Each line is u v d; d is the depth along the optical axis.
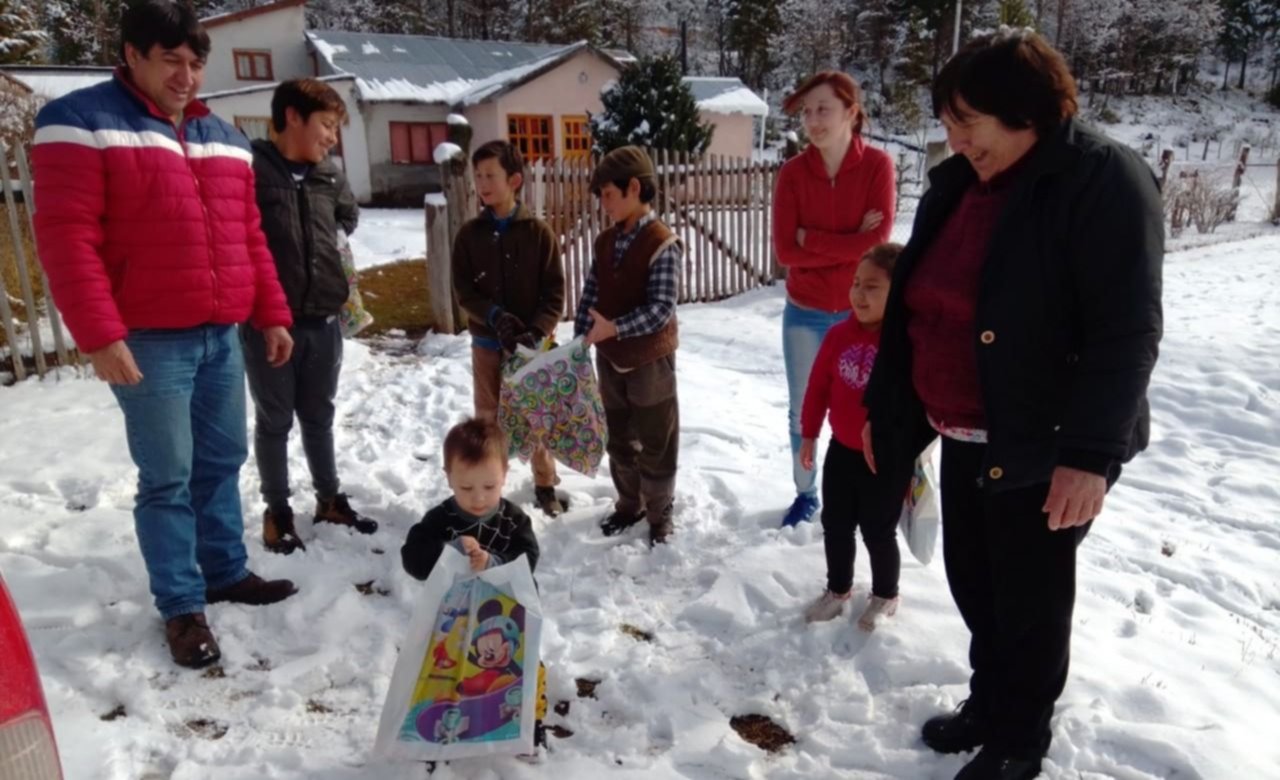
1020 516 2.23
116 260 2.73
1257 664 3.07
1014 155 2.09
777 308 9.01
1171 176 17.77
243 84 24.19
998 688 2.44
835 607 3.24
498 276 3.93
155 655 2.98
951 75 2.04
